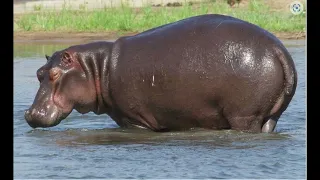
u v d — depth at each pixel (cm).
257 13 7931
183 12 7906
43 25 7944
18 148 2852
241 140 2919
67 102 3166
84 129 3259
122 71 3091
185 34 3053
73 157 2695
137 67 3067
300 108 3672
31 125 3170
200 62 2983
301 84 4231
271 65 2945
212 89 2978
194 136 3033
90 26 7819
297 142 2869
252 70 2945
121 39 3192
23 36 7494
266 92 2955
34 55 5944
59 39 7219
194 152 2741
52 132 3194
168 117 3084
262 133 3019
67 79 3158
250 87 2950
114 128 3262
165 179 2372
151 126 3139
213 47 2986
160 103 3058
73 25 7912
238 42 2973
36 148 2853
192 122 3089
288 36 6850
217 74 2964
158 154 2720
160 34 3109
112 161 2628
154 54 3058
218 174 2430
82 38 7256
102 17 7938
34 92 4219
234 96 2969
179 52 3019
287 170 2478
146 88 3059
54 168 2538
